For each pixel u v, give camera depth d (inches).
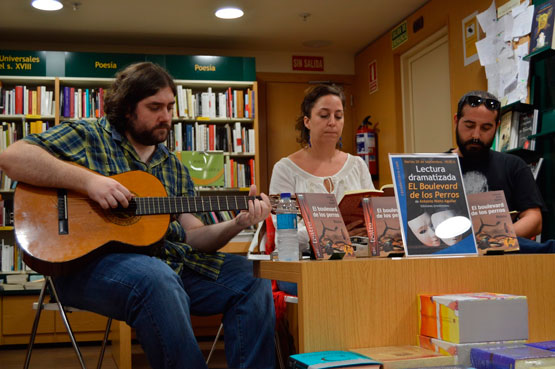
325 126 107.0
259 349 73.3
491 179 104.8
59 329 184.4
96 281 66.2
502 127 149.3
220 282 77.3
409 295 63.9
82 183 69.6
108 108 79.6
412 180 69.3
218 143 216.7
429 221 68.3
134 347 179.8
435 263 65.1
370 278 62.4
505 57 151.8
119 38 225.3
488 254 70.8
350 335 61.1
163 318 61.9
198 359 62.6
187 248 78.4
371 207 69.9
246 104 219.5
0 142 201.5
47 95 206.5
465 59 177.9
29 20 204.1
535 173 137.6
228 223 79.4
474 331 58.3
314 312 59.9
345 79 255.6
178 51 238.2
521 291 67.7
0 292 182.2
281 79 248.1
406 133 221.9
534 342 66.2
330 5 201.6
